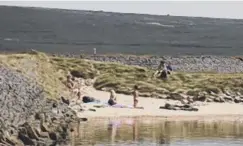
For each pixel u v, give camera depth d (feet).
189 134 317.42
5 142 230.27
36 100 331.77
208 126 355.15
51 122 287.48
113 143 277.64
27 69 422.00
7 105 280.92
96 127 327.67
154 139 295.28
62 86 459.73
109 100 431.43
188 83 524.52
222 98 485.97
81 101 432.25
